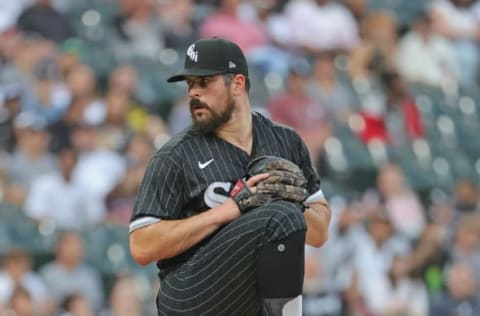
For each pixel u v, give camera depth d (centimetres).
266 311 1780
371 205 4372
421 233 4316
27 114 4006
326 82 4934
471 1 6003
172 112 4397
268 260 1678
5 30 4416
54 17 4519
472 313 4141
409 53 5534
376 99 5044
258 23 5066
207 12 5075
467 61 5791
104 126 4103
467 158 5222
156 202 1745
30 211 3791
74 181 3900
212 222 1711
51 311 3456
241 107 1788
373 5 5728
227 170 1769
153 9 4859
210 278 1714
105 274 3731
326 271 3931
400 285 4034
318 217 1872
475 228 4325
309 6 5256
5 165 3834
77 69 4184
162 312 1773
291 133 1878
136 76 4469
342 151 4675
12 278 3456
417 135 5084
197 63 1748
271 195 1719
